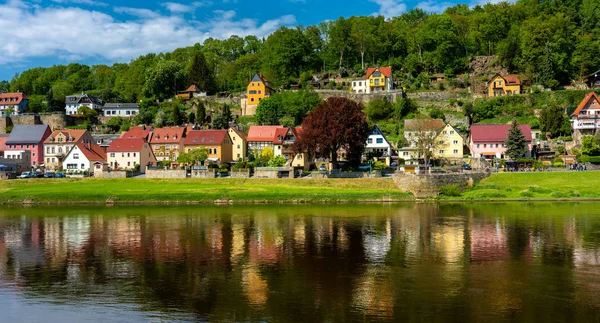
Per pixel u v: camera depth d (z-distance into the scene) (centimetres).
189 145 16662
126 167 16288
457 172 12256
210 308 4381
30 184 13325
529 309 4300
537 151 15475
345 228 7969
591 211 9406
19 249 6719
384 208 10200
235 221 8700
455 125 18488
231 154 17125
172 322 4084
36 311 4394
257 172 13538
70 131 17900
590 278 5172
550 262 5819
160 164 16138
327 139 12912
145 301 4584
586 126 15788
